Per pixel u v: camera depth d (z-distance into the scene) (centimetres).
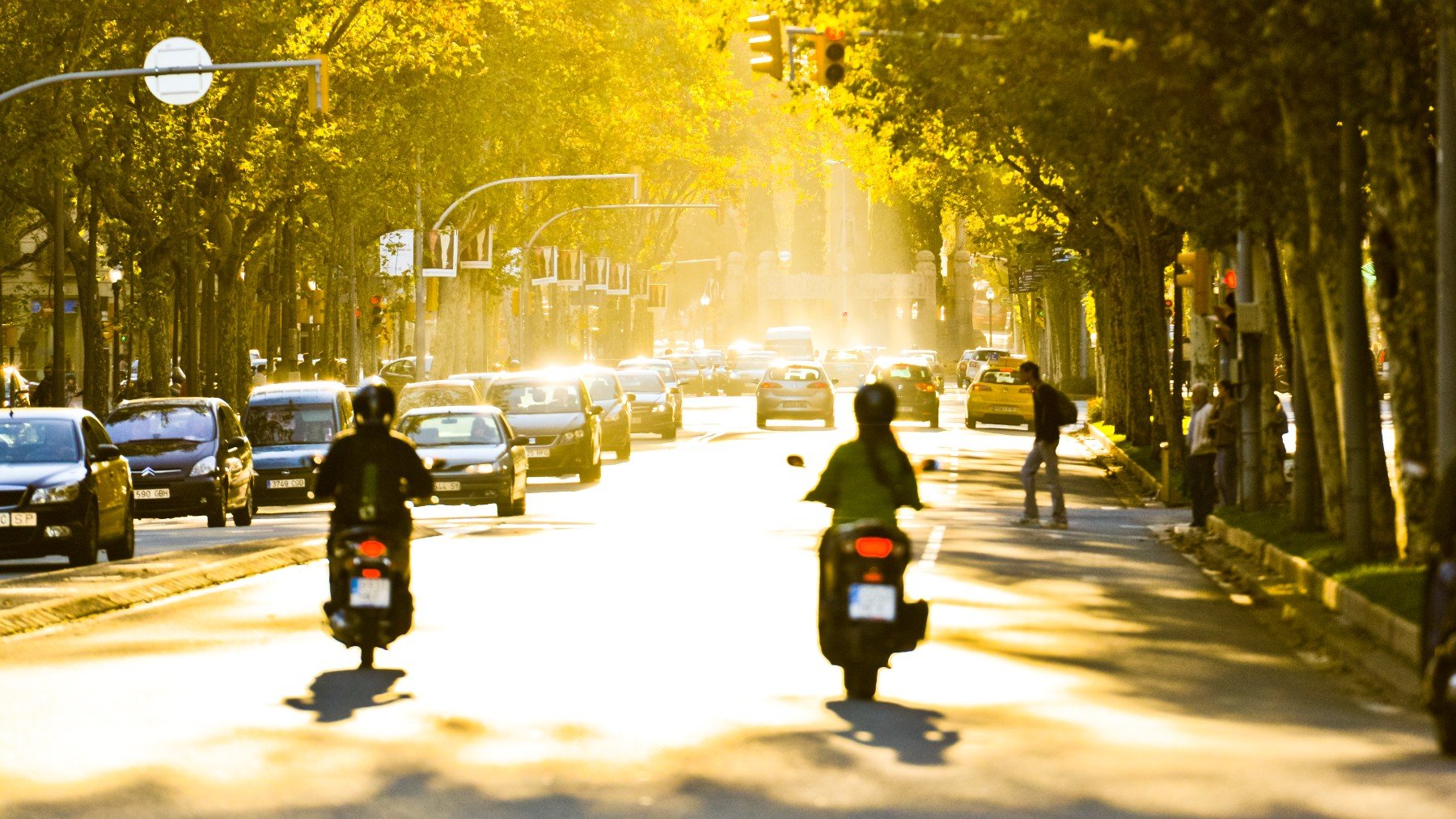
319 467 4097
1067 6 5884
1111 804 2648
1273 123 5806
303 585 5925
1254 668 4109
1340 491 6300
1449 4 4644
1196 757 3016
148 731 3244
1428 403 5166
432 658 4200
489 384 12131
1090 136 6694
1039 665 4109
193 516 9525
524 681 3853
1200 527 8288
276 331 19500
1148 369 14550
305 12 13962
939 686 3794
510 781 2809
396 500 4066
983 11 7056
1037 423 8481
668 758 2994
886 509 3694
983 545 7388
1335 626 4656
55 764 2938
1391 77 5003
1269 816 2570
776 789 2748
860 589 3528
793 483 11438
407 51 15450
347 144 16400
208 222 14425
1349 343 5612
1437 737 3102
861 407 3728
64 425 7194
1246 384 8175
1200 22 5303
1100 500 10594
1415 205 5069
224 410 9619
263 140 14250
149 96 12838
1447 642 3020
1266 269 8181
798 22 9912
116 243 14262
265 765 2936
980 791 2736
